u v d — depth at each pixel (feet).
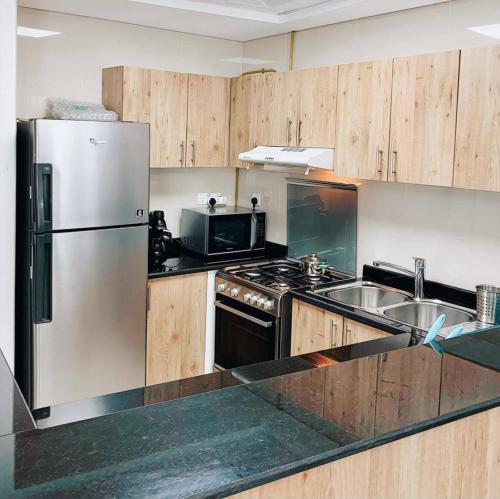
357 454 4.82
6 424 5.22
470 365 6.15
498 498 6.15
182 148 14.07
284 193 15.11
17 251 12.12
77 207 11.60
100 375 12.42
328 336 11.39
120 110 13.23
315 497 4.62
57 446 4.19
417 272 11.46
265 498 4.34
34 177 11.11
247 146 14.25
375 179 11.18
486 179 9.37
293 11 13.02
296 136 12.84
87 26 13.64
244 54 16.02
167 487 3.75
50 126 11.11
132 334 12.73
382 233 12.77
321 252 14.24
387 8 11.75
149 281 13.12
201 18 13.25
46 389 11.78
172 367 13.82
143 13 12.99
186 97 13.98
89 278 11.96
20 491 3.62
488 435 5.86
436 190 11.62
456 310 10.87
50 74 13.33
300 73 12.60
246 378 6.52
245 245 15.12
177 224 15.65
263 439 4.43
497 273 10.73
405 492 5.24
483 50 9.28
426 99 10.16
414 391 5.44
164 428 4.54
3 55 10.77
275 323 12.37
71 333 11.91
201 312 14.05
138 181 12.34
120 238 12.24
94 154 11.67
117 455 4.10
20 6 12.74
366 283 12.73
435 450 5.40
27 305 11.78
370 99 11.14
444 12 11.14
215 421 4.69
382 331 10.27
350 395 5.29
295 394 5.27
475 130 9.46
